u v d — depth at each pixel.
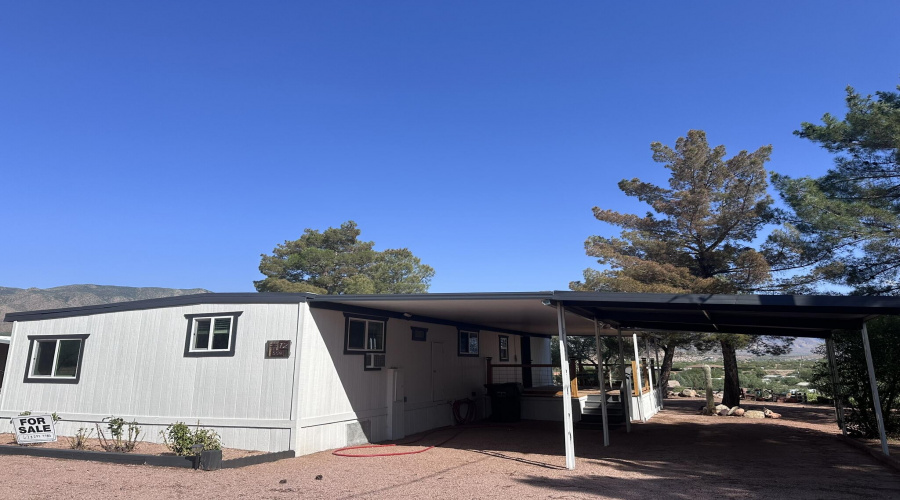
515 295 9.20
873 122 14.10
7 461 8.85
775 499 6.49
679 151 23.09
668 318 11.79
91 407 11.24
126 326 11.37
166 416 10.49
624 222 24.34
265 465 8.66
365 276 34.88
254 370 10.07
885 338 11.80
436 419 14.38
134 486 6.97
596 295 8.62
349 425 10.95
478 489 7.05
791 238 18.06
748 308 8.34
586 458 9.84
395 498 6.51
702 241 22.53
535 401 17.16
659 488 7.17
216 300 10.62
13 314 12.65
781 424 16.16
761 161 21.02
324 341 10.45
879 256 14.98
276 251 40.09
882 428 9.62
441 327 15.07
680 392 30.25
